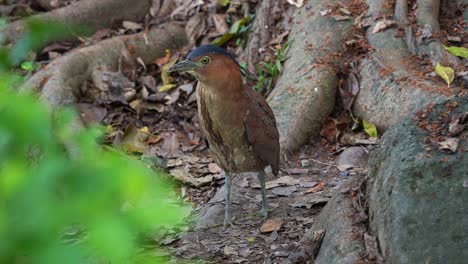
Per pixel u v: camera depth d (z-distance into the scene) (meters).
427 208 7.00
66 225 2.61
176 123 14.68
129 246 2.51
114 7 17.53
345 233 7.96
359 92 13.31
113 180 2.51
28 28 2.96
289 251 9.17
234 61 9.50
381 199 7.59
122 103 14.97
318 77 13.43
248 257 9.32
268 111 10.07
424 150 7.46
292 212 10.52
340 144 12.93
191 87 15.22
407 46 13.59
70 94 14.70
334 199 8.87
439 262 6.66
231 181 11.45
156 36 16.80
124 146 13.69
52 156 2.59
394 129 8.07
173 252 9.50
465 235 6.75
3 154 2.57
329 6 14.73
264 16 15.59
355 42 13.92
